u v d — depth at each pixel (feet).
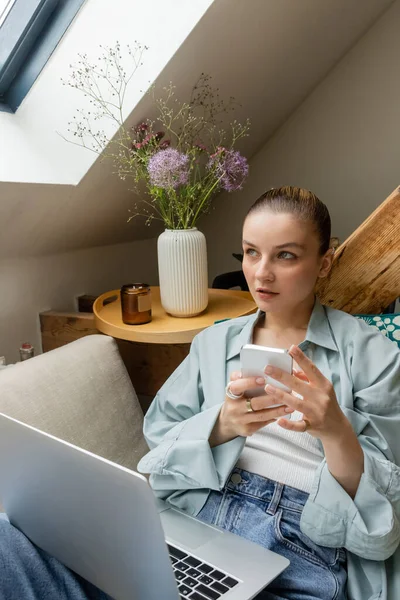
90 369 4.41
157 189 5.02
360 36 7.69
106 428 4.26
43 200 5.16
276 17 5.52
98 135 5.02
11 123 5.01
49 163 5.11
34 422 3.81
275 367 2.59
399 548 2.97
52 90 5.00
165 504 3.33
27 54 4.92
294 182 8.61
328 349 3.30
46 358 4.28
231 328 3.57
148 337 4.74
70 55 4.91
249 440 3.21
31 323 6.16
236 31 5.15
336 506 2.84
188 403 3.55
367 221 3.86
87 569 2.56
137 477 2.03
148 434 3.59
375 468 2.85
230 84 6.03
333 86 8.07
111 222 6.73
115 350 4.73
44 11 4.70
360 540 2.79
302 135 8.41
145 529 2.11
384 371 3.17
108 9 4.75
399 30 7.55
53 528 2.58
